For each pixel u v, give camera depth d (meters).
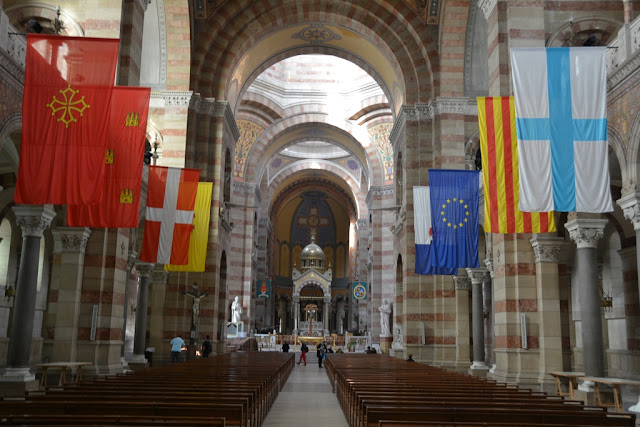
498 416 7.93
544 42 16.70
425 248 21.89
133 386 10.62
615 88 13.87
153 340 24.30
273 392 16.59
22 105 12.47
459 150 25.48
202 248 21.64
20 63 12.98
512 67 13.05
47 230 23.05
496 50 17.58
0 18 12.11
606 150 12.69
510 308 16.48
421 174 26.94
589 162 12.67
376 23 28.41
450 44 26.38
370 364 21.58
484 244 24.00
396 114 33.38
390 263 45.22
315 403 16.69
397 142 32.09
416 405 8.89
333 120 46.78
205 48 27.28
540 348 15.90
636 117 12.94
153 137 25.52
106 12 16.44
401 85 29.19
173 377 12.89
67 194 11.80
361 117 46.53
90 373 15.14
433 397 9.75
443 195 19.39
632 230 21.08
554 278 16.14
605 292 22.80
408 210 27.19
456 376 15.20
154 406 7.89
